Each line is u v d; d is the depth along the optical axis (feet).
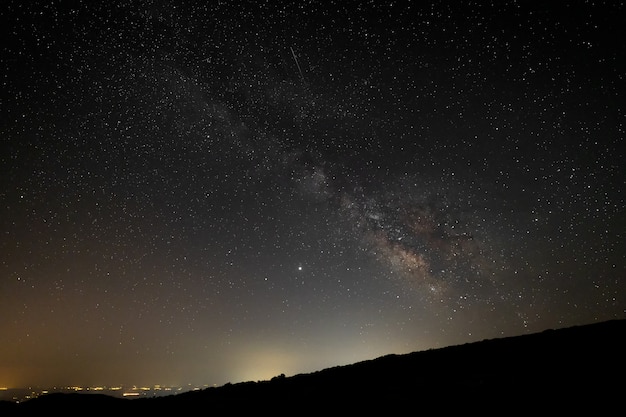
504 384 29.14
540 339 41.22
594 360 31.14
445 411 25.85
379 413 27.66
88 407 41.45
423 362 41.83
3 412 40.60
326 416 29.01
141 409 39.37
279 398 36.86
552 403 24.23
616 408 22.24
